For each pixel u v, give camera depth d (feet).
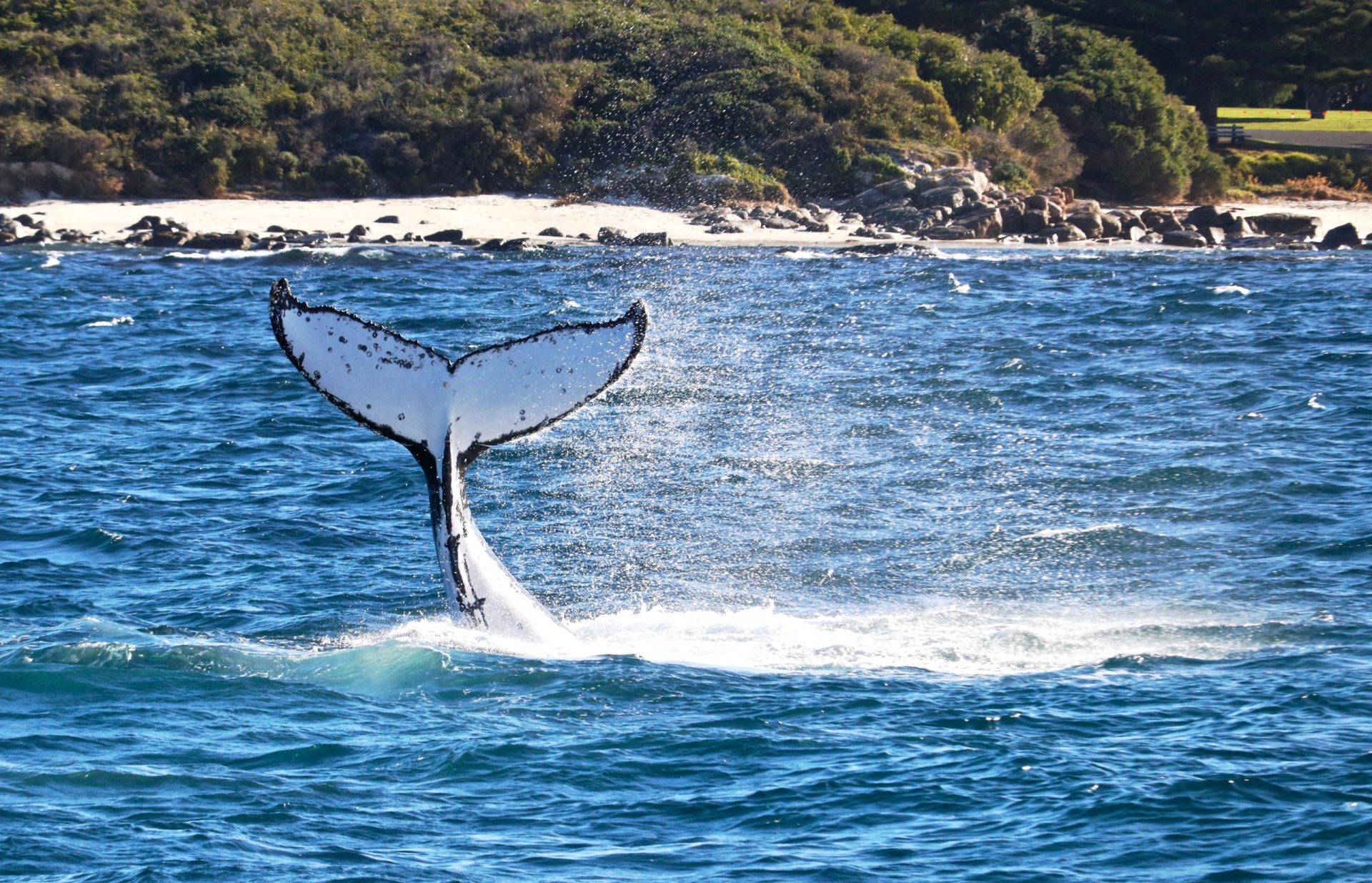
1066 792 123.65
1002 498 225.35
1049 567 189.98
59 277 560.61
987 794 123.85
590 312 468.75
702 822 119.85
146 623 169.68
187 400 321.93
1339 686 146.41
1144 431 277.03
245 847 114.62
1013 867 111.65
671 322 436.76
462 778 127.34
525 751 131.95
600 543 203.72
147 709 141.38
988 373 344.69
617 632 163.73
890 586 183.21
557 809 121.90
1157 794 122.72
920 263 600.80
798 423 284.61
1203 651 158.40
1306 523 209.36
